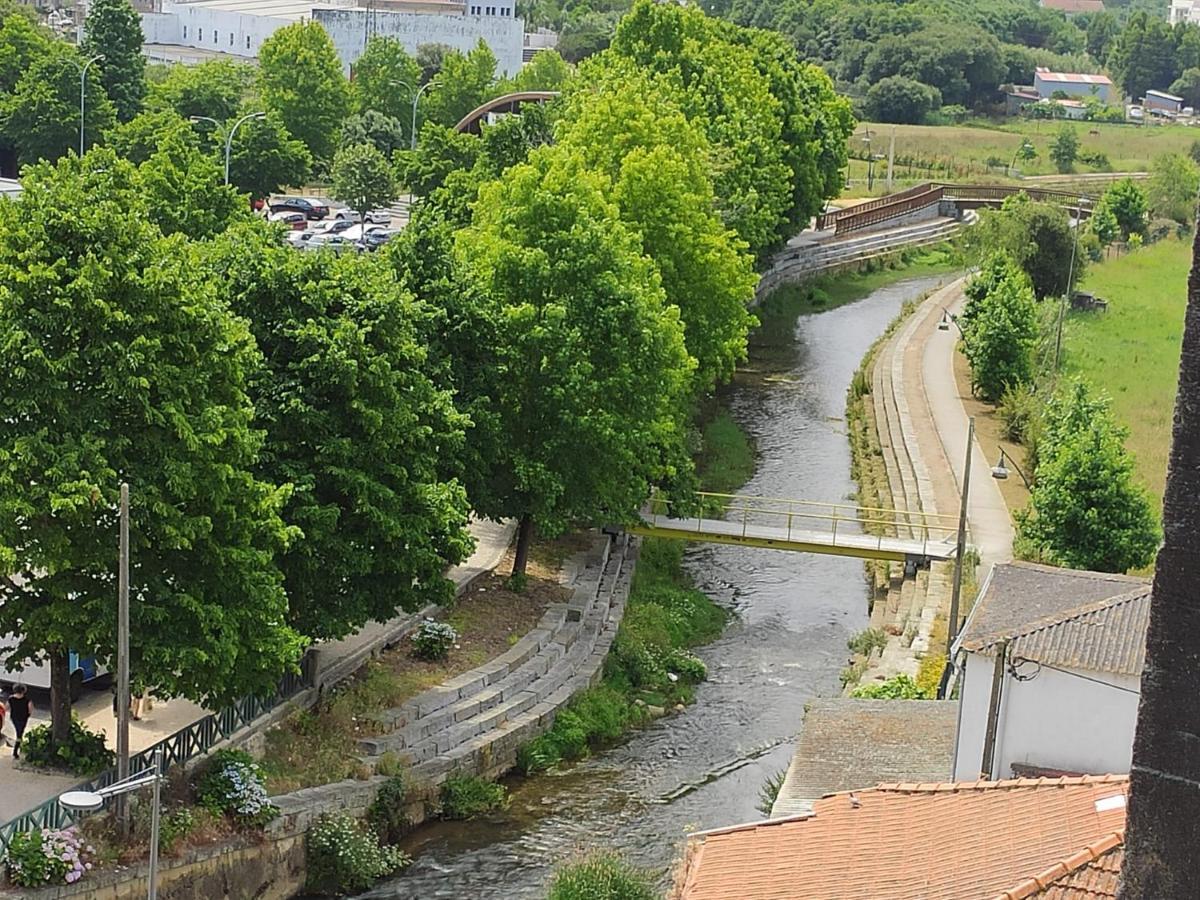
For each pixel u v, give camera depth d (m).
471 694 54.97
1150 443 89.88
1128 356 111.50
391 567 50.22
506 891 45.62
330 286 50.69
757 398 106.56
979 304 112.00
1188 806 13.69
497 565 66.69
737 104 125.56
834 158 155.00
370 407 49.62
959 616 66.19
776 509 82.25
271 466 48.88
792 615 70.75
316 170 158.75
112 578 41.56
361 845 45.91
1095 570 64.88
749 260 90.06
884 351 119.00
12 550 39.53
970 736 40.59
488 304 60.91
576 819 50.53
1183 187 174.00
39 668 46.72
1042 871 25.81
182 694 42.97
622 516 65.06
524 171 66.19
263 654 43.81
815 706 49.03
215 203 82.31
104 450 40.78
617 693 59.53
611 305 63.31
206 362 43.06
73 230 41.03
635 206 82.38
